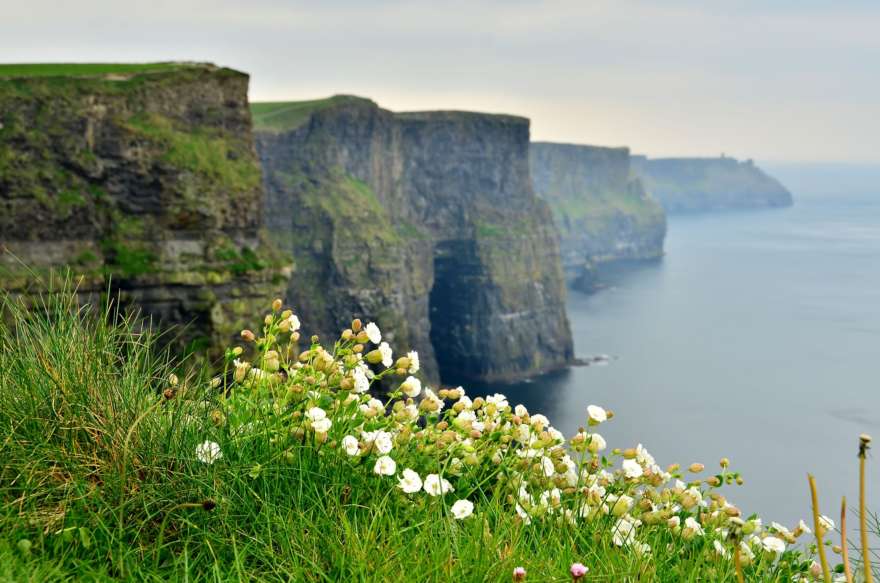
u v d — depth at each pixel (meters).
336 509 5.25
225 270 97.19
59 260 89.81
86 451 5.26
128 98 99.25
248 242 103.25
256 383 6.25
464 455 6.18
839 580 5.48
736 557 4.88
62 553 4.68
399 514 5.57
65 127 93.56
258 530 5.14
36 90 93.75
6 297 5.71
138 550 4.75
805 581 5.59
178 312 93.19
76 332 5.74
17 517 4.78
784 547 5.41
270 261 102.12
